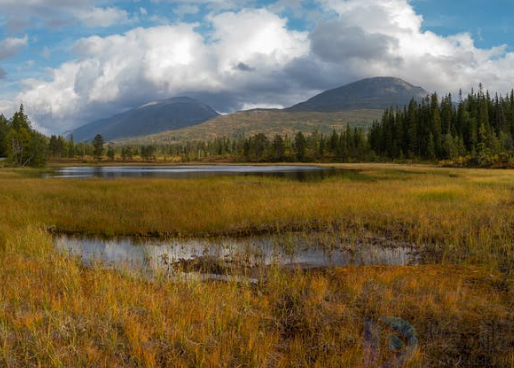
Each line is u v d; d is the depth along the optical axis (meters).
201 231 15.32
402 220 16.23
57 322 6.24
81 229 15.62
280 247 12.96
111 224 15.95
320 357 5.52
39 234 13.17
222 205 19.61
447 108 114.88
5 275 8.75
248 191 25.84
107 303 7.02
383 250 12.35
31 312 6.66
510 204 19.00
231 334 6.17
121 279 8.73
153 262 11.15
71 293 7.61
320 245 13.12
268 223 16.45
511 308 7.12
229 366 5.36
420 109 124.44
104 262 11.04
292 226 15.99
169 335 6.01
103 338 5.82
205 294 7.66
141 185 30.55
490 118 112.44
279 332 6.52
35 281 8.38
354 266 10.50
